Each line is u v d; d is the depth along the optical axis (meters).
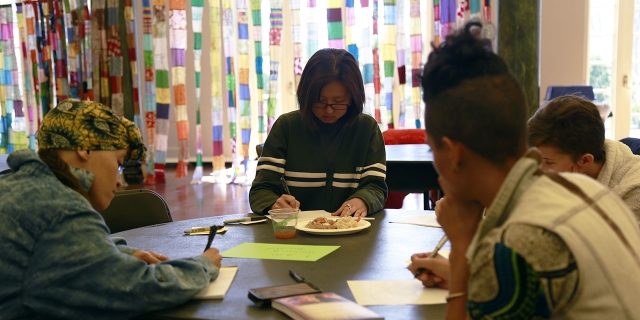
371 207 1.97
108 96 6.80
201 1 6.58
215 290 1.16
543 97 5.73
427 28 6.14
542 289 0.76
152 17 6.65
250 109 6.73
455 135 0.86
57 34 7.04
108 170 1.25
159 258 1.37
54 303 1.07
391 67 6.05
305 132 2.15
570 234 0.78
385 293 1.14
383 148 2.18
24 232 1.07
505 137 0.85
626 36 5.76
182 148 6.82
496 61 0.87
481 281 0.80
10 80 7.75
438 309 1.06
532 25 5.22
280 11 6.35
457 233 0.99
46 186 1.13
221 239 1.66
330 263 1.37
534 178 0.87
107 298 1.05
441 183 1.02
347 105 2.06
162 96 6.68
